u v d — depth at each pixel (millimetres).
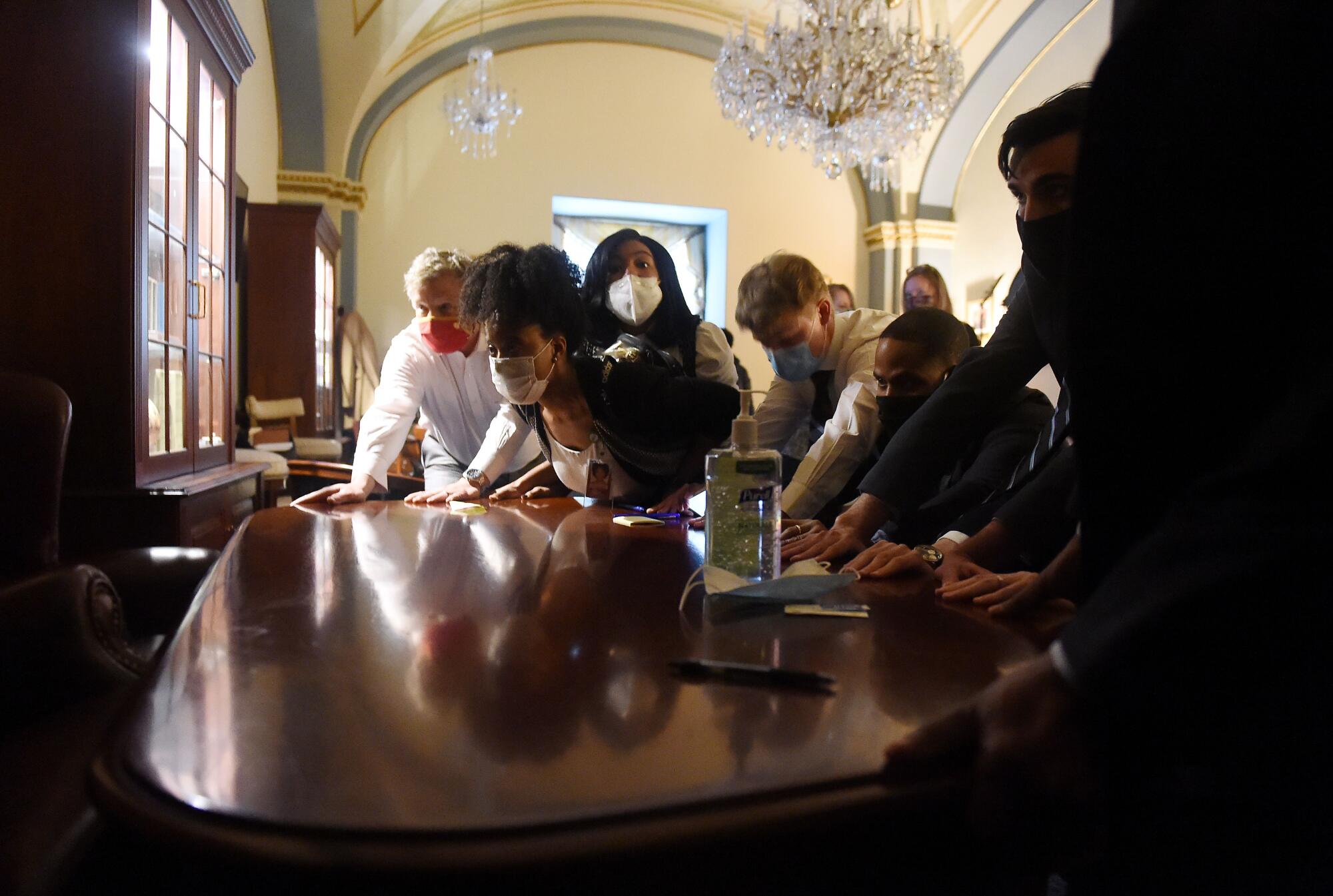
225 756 518
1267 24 553
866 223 9562
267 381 5512
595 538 1548
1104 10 7926
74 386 2078
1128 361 638
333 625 865
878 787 503
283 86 6973
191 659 736
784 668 729
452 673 703
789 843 476
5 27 2055
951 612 959
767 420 2477
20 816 733
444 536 1564
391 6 6875
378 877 414
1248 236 570
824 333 2236
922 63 5785
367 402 7199
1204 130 584
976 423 1429
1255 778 573
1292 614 461
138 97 2102
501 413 2271
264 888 433
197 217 2635
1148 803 611
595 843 435
